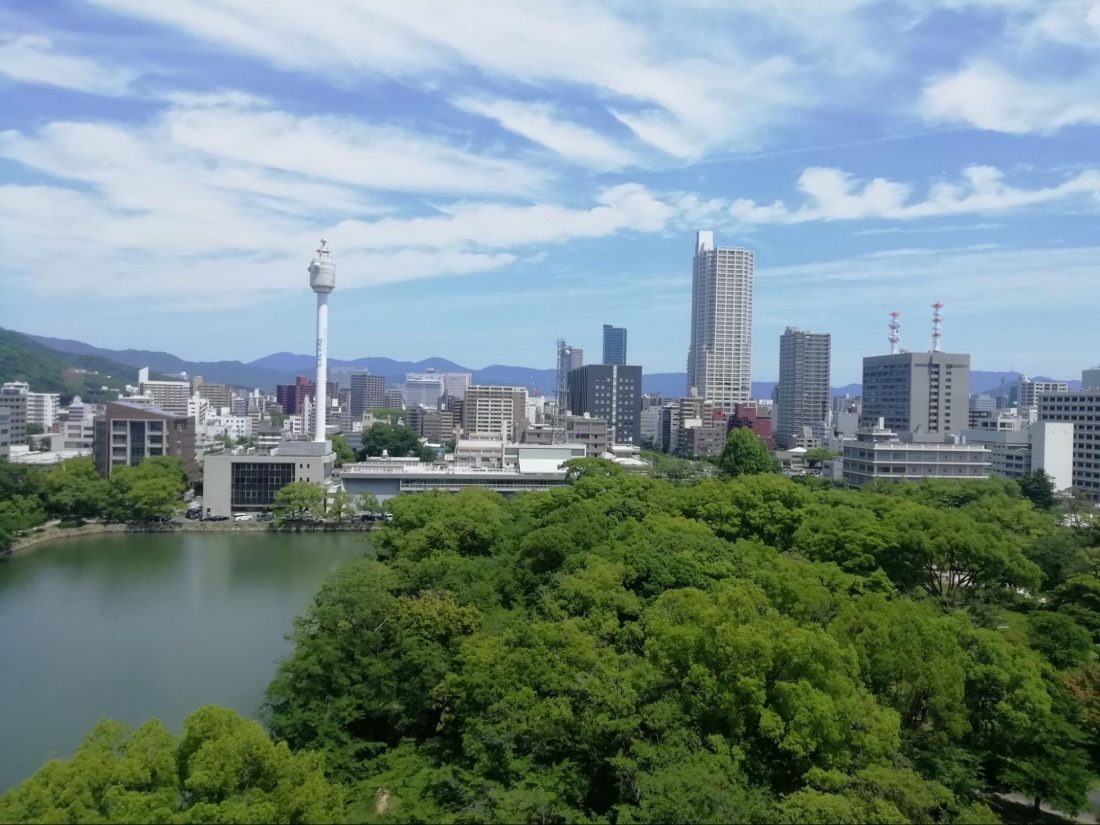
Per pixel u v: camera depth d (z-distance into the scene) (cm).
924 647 5772
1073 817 5516
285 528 18188
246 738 4181
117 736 4284
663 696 5062
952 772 5041
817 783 4362
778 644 5016
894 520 9881
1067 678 6269
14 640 9838
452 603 6931
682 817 3906
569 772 4647
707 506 10819
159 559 14738
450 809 4575
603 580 6856
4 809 3631
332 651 6306
